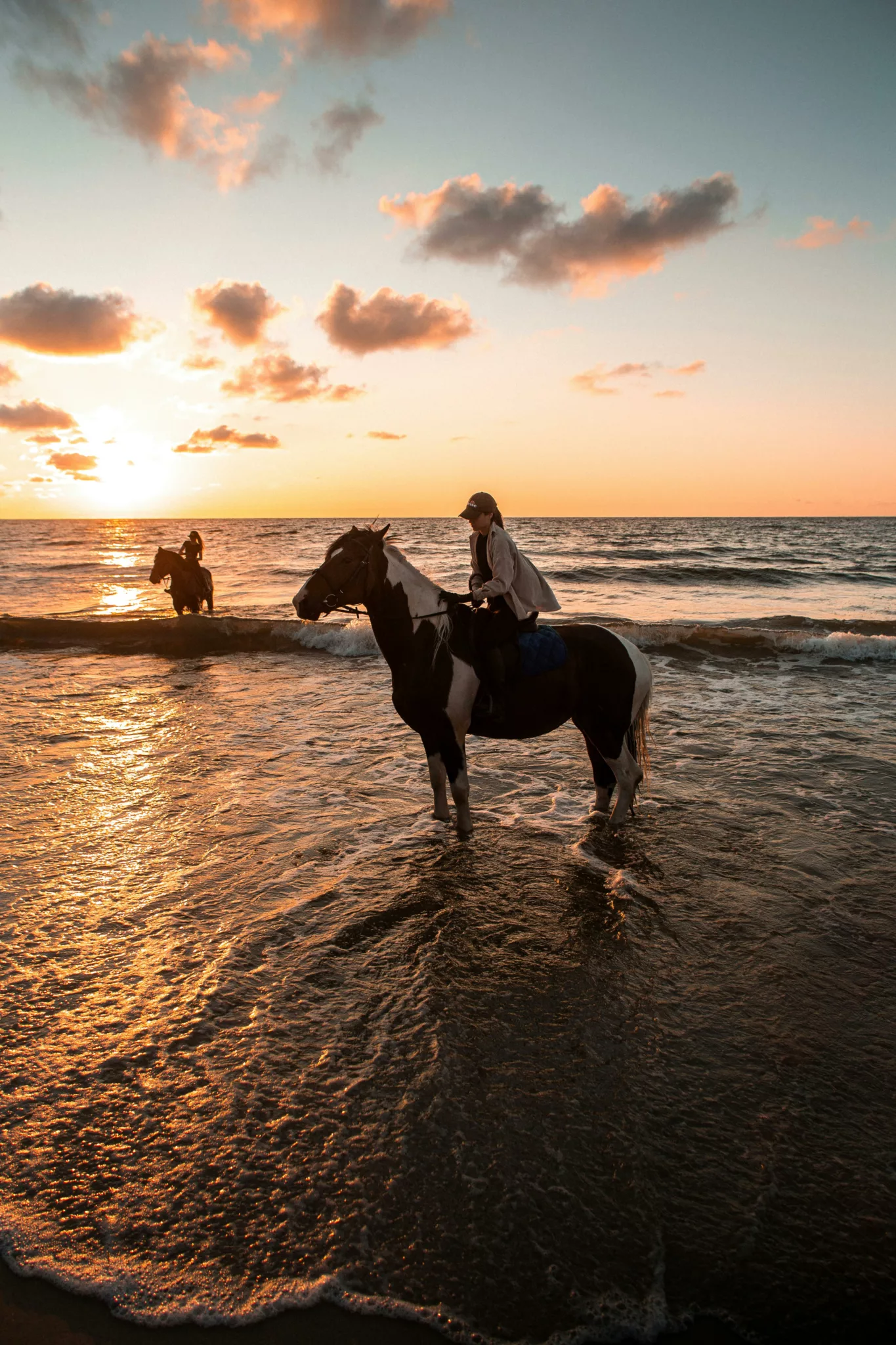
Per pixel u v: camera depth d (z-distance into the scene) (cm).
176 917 427
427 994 354
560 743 786
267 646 1362
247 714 893
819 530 10000
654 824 564
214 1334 206
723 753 739
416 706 520
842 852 511
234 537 6781
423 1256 225
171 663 1225
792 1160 259
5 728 825
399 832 551
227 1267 222
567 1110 281
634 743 554
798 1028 330
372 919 426
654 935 409
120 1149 263
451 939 405
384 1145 264
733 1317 208
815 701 964
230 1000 349
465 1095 288
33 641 1394
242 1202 243
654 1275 219
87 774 674
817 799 612
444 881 473
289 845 527
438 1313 209
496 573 492
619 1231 232
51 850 514
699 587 2570
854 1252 226
